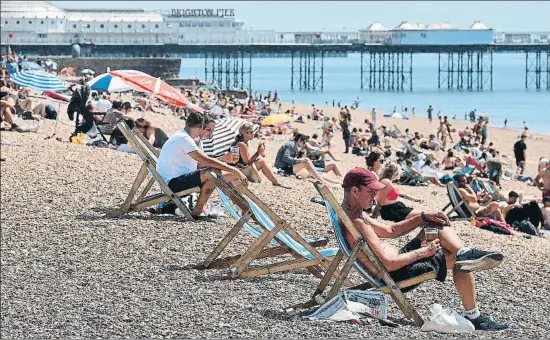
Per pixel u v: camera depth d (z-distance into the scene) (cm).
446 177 2420
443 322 759
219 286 927
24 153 1825
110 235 1166
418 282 778
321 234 1216
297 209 1384
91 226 1217
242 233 1176
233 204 1177
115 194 1455
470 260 766
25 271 1009
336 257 816
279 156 1942
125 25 15425
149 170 1266
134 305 864
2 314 847
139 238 1150
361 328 763
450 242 785
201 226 1215
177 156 1252
